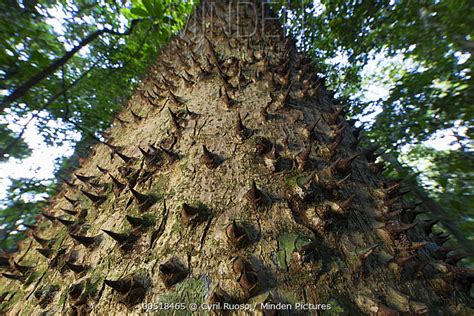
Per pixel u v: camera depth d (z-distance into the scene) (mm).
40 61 4340
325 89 3750
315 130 2242
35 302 1523
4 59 3994
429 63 6098
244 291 1201
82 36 5836
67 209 2252
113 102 8453
